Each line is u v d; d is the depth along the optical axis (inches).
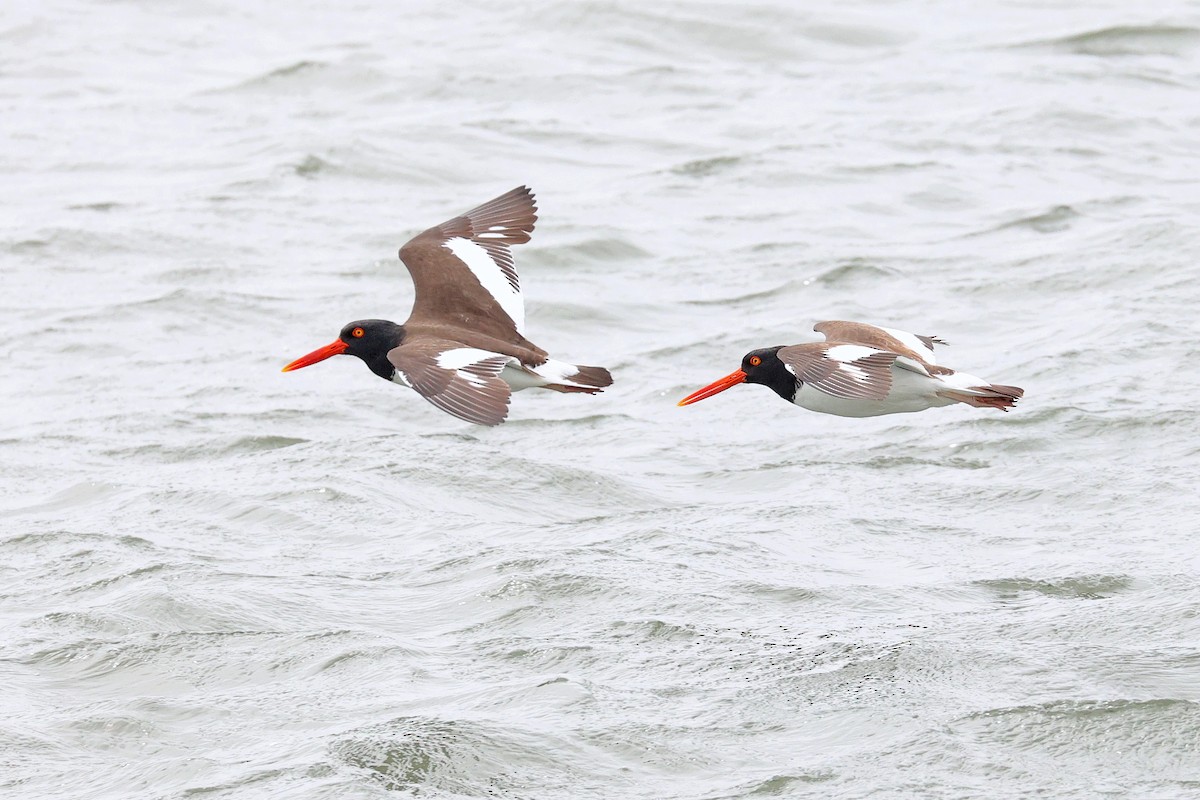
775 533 561.6
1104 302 836.6
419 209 1076.5
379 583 529.0
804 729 418.0
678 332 839.1
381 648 472.1
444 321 500.7
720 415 717.3
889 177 1098.1
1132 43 1409.9
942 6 1556.3
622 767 400.8
